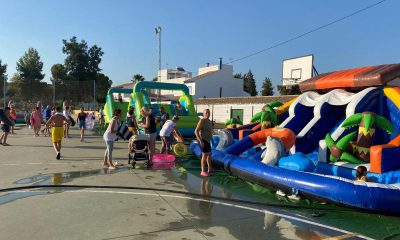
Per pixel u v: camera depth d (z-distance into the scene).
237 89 52.53
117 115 9.75
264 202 6.77
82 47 65.38
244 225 5.50
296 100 11.17
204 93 50.41
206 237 4.98
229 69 51.88
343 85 10.49
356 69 10.80
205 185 8.02
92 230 5.12
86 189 7.45
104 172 9.16
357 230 5.40
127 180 8.30
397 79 9.91
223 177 8.84
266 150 8.91
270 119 11.59
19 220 5.48
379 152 7.10
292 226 5.51
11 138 17.09
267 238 5.00
